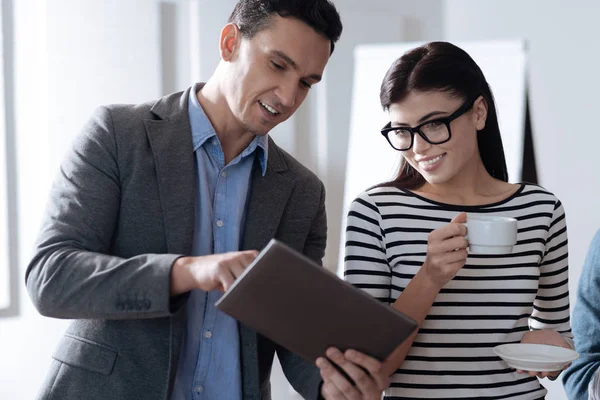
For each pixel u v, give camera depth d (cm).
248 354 146
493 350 143
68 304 127
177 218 140
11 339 264
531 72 336
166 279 123
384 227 155
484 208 159
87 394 136
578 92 318
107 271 125
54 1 266
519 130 283
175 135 145
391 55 296
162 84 283
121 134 142
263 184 152
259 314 116
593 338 165
